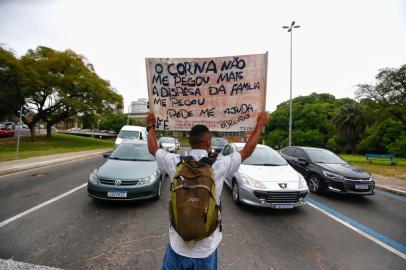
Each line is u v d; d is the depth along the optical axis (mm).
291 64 19859
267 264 3027
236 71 2174
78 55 26938
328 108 37281
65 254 3068
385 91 23656
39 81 20469
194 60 2223
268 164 6070
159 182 5582
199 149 1764
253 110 2156
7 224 3949
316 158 7711
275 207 4789
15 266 2748
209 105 2238
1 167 8742
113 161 5832
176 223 1399
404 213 5453
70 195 5746
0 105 21391
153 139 2074
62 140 26438
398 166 14797
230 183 6473
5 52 19516
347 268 3018
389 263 3168
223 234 3914
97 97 25547
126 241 3492
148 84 2297
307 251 3418
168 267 1628
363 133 32375
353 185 6191
